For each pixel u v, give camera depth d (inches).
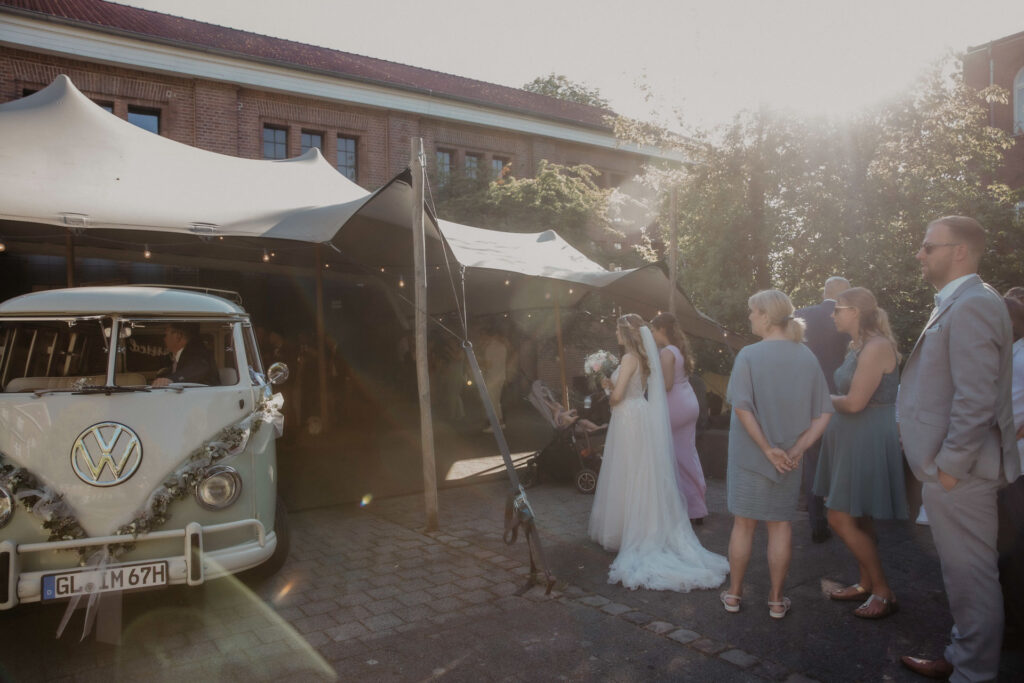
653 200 595.8
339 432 477.7
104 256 442.6
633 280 337.4
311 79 678.5
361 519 251.3
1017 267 471.2
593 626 155.0
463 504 274.2
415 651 143.5
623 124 529.3
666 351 228.5
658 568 179.6
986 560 116.6
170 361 180.1
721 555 204.2
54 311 167.8
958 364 113.3
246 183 330.6
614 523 203.6
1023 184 761.6
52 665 137.2
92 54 569.9
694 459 235.6
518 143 837.8
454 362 554.9
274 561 183.2
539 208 655.8
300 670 135.3
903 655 138.2
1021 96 781.9
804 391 150.9
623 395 197.8
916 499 169.2
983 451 114.7
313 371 517.0
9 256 492.4
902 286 441.7
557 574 190.7
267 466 173.8
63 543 143.5
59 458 150.0
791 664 135.6
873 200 443.8
